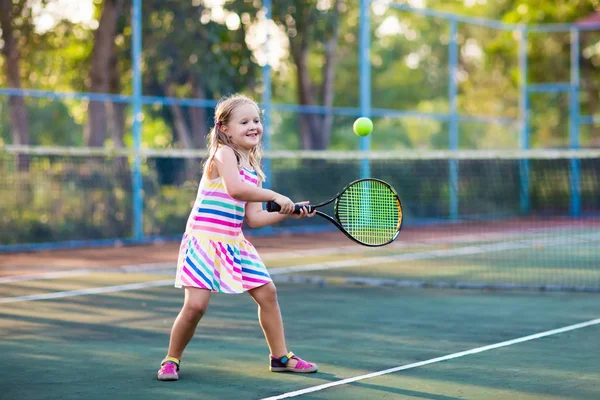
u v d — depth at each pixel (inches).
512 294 345.7
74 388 192.5
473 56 1334.9
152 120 624.7
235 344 243.0
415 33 923.4
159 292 353.7
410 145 800.9
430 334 257.9
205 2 622.5
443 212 781.3
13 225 559.5
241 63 637.3
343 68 909.8
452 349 235.0
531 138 1136.2
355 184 206.8
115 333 262.5
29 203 567.8
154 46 612.7
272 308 206.4
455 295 342.3
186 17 615.5
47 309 309.7
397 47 1003.3
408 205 763.4
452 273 427.8
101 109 593.3
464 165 800.9
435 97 901.8
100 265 461.7
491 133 839.1
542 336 254.1
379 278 405.4
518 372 206.7
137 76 564.7
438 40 903.1
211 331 263.7
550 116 1139.3
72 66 644.1
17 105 555.8
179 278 201.6
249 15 632.4
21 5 605.0
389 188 208.8
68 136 585.3
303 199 688.4
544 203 853.8
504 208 828.0
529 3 1136.8
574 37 864.9
